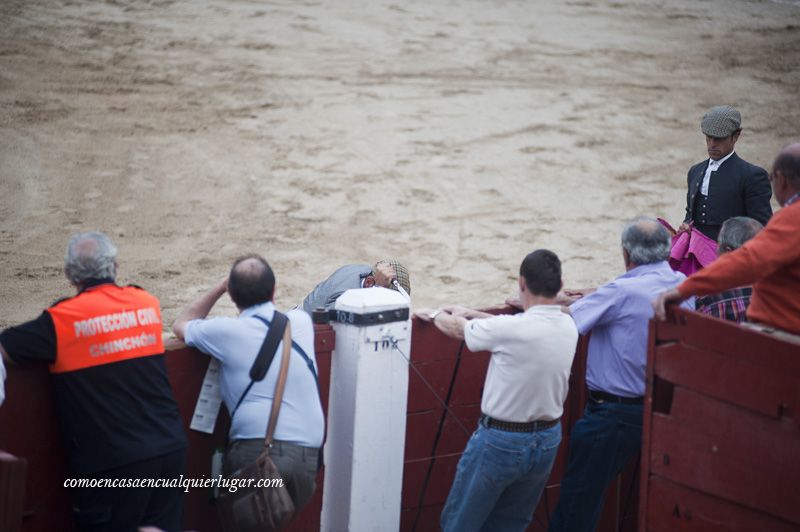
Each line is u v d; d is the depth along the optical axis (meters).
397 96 61.66
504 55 70.31
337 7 75.62
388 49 68.94
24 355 13.70
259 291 15.46
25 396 14.09
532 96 63.81
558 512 17.66
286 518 14.80
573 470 17.52
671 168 55.41
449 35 72.75
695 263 22.91
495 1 81.31
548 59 70.31
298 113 57.84
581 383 19.45
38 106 54.94
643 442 14.41
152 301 14.88
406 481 18.52
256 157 51.88
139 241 42.22
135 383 14.30
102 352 14.09
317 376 16.19
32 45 62.16
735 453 13.30
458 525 15.91
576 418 19.58
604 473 17.22
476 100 62.28
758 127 62.50
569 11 80.50
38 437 14.29
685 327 13.69
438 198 49.22
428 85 63.91
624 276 17.27
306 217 45.94
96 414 14.05
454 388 18.56
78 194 46.34
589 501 17.33
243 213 45.88
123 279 38.22
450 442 18.78
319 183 49.66
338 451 17.05
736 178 23.25
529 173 53.09
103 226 43.50
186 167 50.09
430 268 41.47
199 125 55.03
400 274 20.28
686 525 13.98
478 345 15.70
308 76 63.12
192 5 71.62
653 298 16.75
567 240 45.62
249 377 15.09
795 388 12.60
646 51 73.44
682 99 65.69
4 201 44.97
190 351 15.70
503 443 15.47
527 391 15.31
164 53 63.69
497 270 41.69
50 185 46.91
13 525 12.10
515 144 56.66
